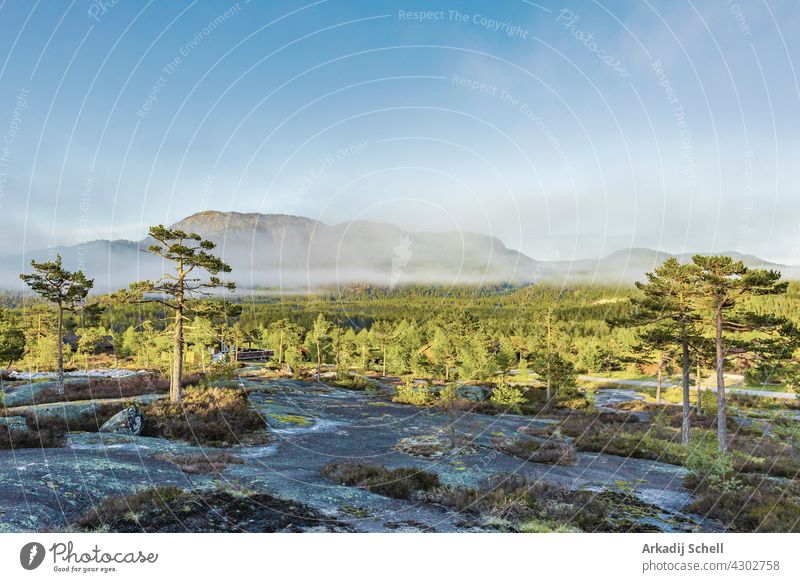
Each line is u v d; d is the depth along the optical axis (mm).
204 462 15477
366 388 50656
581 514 12195
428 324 103500
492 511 12117
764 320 23953
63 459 14359
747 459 21172
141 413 21125
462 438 23688
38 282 34531
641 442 25344
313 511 11469
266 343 75688
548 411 37312
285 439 22078
